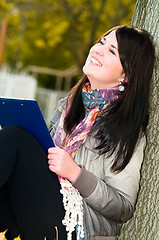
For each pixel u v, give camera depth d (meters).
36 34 20.62
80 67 17.02
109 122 2.62
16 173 2.44
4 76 15.25
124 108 2.69
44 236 2.44
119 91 2.75
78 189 2.46
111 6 15.87
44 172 2.45
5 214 2.51
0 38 14.98
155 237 2.80
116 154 2.57
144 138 2.78
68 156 2.47
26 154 2.42
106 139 2.60
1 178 2.35
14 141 2.41
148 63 2.73
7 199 2.52
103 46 2.72
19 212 2.47
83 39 17.64
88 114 2.70
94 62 2.74
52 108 15.49
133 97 2.71
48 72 19.36
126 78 2.71
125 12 14.92
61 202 2.48
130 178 2.56
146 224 2.86
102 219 2.59
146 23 3.10
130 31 2.72
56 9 17.02
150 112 2.90
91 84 2.79
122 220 2.56
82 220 2.45
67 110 2.94
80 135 2.64
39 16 18.98
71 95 2.98
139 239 2.88
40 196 2.45
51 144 2.47
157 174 2.85
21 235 2.48
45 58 22.05
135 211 2.92
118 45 2.68
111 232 2.63
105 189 2.48
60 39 17.91
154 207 2.84
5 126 2.66
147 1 3.14
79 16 16.78
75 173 2.46
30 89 15.23
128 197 2.53
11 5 17.02
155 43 2.96
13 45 21.61
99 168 2.60
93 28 15.53
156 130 2.87
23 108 2.40
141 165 2.93
